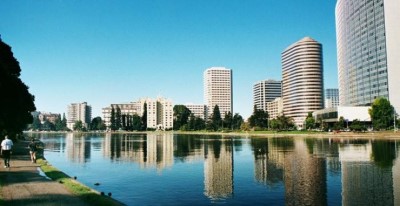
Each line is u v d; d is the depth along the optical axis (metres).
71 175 43.84
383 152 69.69
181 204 28.42
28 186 30.27
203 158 64.38
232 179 40.09
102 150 87.06
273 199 29.72
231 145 103.69
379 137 137.50
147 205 28.11
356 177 39.78
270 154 70.06
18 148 76.44
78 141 141.12
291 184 36.25
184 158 64.56
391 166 48.44
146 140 147.00
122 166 52.88
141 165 54.06
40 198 25.50
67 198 25.59
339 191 32.31
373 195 30.50
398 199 28.92
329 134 168.62
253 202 28.83
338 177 40.00
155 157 67.00
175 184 37.16
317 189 33.44
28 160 51.94
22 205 23.28
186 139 155.12
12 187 29.72
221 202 28.98
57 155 72.62
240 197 30.69
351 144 97.81
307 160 57.34
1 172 39.06
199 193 32.44
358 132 173.00
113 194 32.22
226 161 58.62
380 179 38.28
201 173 45.09
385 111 176.00
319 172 44.03
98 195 26.41
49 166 44.19
